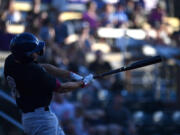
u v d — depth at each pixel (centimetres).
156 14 4156
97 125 3009
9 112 2398
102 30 3625
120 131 2978
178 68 3672
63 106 2717
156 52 3572
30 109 1405
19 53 1381
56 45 3234
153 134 3406
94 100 3303
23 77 1383
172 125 3484
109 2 4109
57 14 3591
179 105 3638
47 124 1412
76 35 3709
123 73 3800
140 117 3431
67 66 3212
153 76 3847
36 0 3444
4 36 3058
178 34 4138
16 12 3434
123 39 3659
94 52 3659
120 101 3041
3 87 2716
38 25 3259
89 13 3894
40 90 1398
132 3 4250
